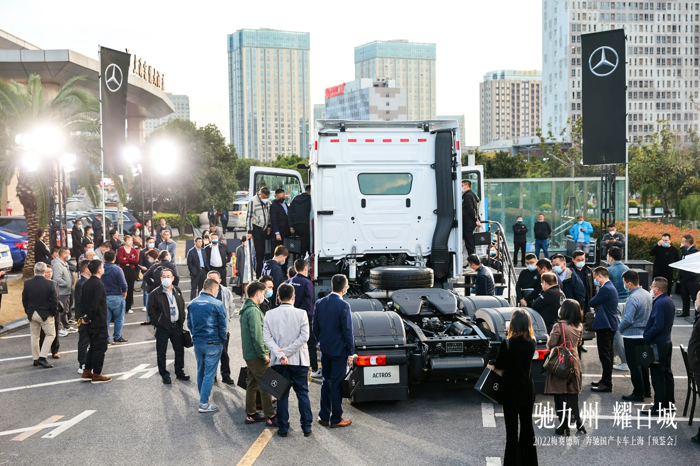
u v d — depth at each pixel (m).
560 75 197.12
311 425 7.70
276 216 13.09
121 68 19.09
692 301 15.73
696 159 39.03
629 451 6.88
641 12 196.50
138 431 7.71
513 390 6.20
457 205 11.24
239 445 7.18
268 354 7.70
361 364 7.96
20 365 11.34
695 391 7.64
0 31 46.69
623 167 41.56
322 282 11.41
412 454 6.78
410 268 10.06
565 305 7.38
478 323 9.30
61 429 7.84
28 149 20.06
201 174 46.62
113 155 19.12
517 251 23.80
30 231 22.03
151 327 14.62
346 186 11.23
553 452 6.86
